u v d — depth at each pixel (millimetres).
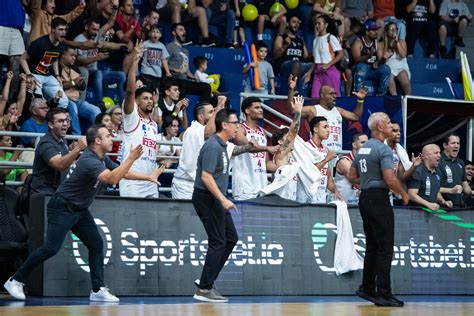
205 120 13211
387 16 22719
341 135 16109
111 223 12352
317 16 20766
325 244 13742
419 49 23719
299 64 20453
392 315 9758
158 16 19328
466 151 19625
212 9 21312
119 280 12281
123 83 18750
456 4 23922
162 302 11461
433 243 14477
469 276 14648
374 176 11469
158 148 15703
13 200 12828
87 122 17234
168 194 16312
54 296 11891
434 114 19453
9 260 12680
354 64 21672
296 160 14125
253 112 13664
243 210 13258
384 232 11359
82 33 18547
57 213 11141
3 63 17016
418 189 14375
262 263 13242
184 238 12789
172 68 19547
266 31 21922
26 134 13602
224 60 21141
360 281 13914
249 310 10242
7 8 16922
